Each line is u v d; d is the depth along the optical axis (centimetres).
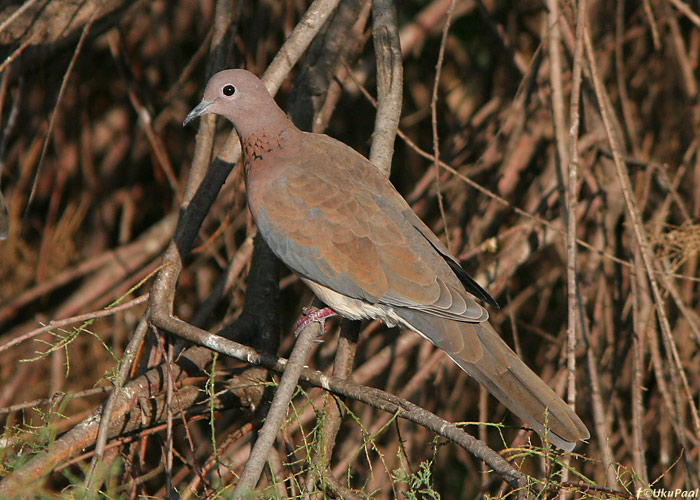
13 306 1345
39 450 653
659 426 1125
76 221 1427
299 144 841
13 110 1041
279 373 705
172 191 1445
